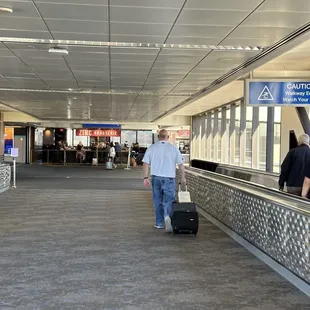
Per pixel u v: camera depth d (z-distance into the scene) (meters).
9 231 6.94
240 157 17.64
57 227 7.31
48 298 3.91
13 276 4.57
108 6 5.16
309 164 5.95
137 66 9.02
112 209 9.48
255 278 4.58
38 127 32.88
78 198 11.38
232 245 6.13
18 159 32.25
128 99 14.99
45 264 5.04
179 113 25.11
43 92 13.41
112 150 29.97
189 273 4.74
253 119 15.95
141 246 6.00
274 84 8.86
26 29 6.23
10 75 10.31
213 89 12.35
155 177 7.14
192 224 6.68
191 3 5.02
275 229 4.96
